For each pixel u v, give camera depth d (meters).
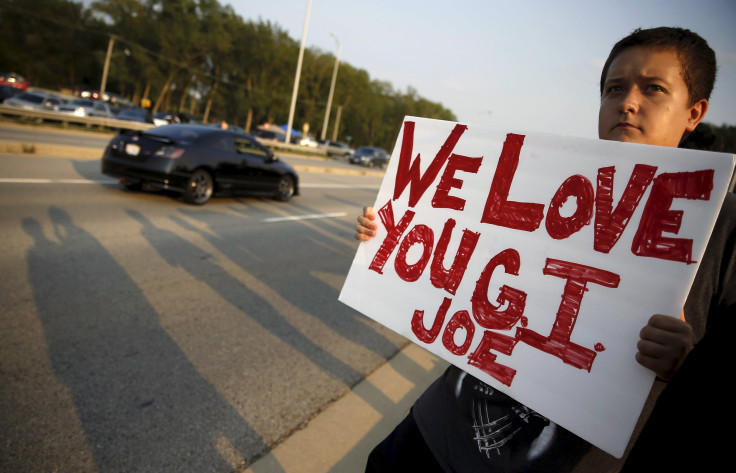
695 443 0.73
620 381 0.99
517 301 1.18
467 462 1.12
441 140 1.43
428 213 1.41
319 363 3.13
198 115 73.62
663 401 0.80
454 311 1.29
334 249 6.43
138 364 2.80
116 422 2.27
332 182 16.00
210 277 4.49
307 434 2.35
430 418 1.23
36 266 4.03
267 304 4.04
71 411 2.31
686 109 1.07
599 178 1.10
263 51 60.62
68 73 63.81
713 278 0.98
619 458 1.05
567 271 1.11
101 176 8.81
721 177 0.94
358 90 69.50
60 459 2.00
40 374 2.56
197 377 2.76
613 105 1.11
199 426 2.32
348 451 2.25
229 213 7.64
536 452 1.07
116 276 4.12
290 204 9.77
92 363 2.74
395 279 1.44
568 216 1.14
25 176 7.63
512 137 1.27
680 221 0.98
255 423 2.40
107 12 60.78
